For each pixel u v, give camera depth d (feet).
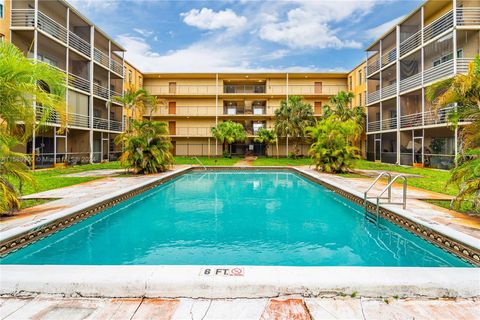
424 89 55.01
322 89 105.29
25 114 16.85
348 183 31.68
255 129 107.55
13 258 12.73
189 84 106.01
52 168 50.83
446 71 49.19
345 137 46.55
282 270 8.61
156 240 15.57
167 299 7.72
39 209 17.66
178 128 105.50
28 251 13.51
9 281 7.93
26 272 8.36
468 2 49.55
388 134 74.95
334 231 17.21
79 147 65.10
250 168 56.85
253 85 110.11
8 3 48.21
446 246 12.67
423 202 20.36
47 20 54.49
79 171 45.91
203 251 13.93
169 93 104.47
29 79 16.12
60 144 62.75
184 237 16.08
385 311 7.18
